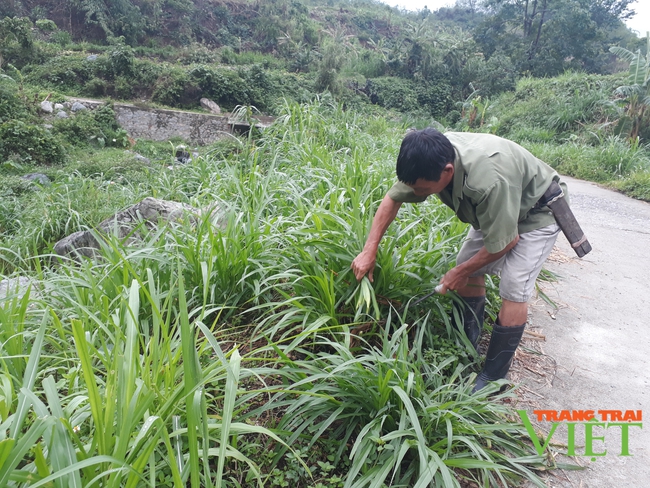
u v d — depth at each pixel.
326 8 42.31
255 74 21.67
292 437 1.81
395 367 1.89
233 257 2.58
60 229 5.66
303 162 5.02
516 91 22.33
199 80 20.16
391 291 2.53
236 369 1.48
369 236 2.33
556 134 16.39
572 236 2.09
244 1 33.66
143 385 1.46
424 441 1.60
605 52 33.84
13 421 1.27
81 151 14.41
